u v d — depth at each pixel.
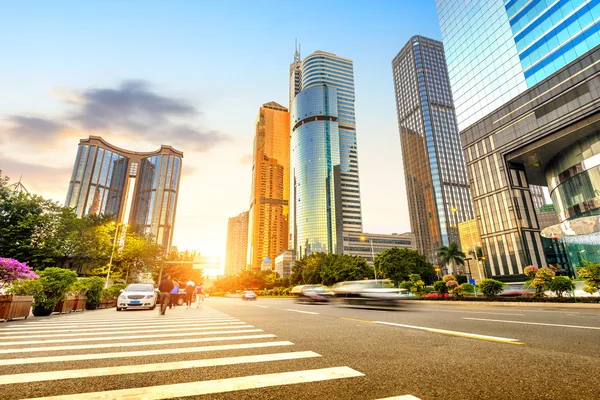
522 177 51.38
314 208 151.00
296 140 172.00
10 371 3.28
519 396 2.47
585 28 39.16
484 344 4.84
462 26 61.75
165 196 170.62
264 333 6.37
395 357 3.96
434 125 145.38
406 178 158.00
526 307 18.62
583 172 40.44
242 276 104.50
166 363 3.67
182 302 23.45
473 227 88.19
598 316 10.22
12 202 33.66
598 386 2.70
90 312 14.57
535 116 45.41
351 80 187.62
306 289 28.38
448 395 2.50
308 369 3.37
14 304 9.93
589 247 35.47
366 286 19.98
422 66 155.75
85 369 3.37
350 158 168.25
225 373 3.21
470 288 27.97
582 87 39.22
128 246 44.53
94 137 154.88
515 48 49.16
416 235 144.38
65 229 36.34
